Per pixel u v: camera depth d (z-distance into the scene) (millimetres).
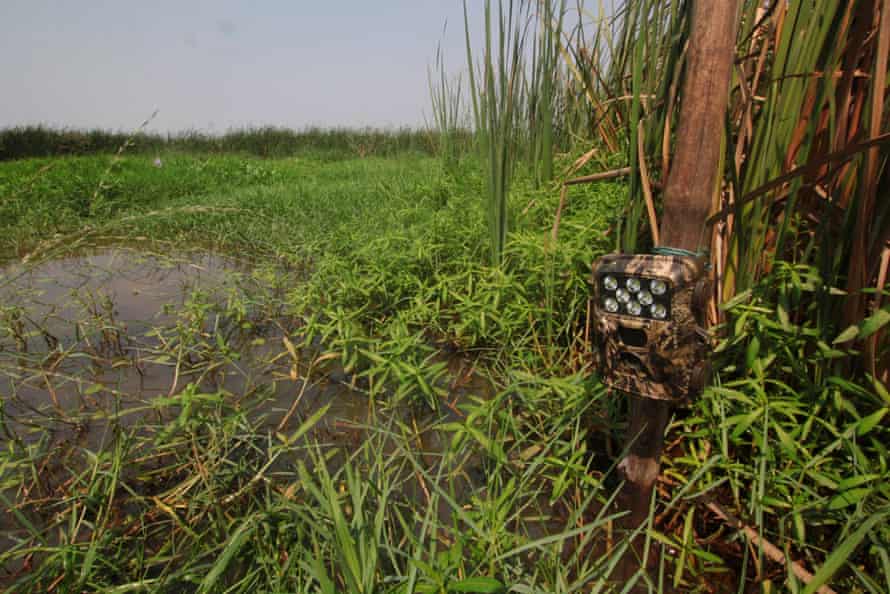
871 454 1394
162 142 15266
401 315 2430
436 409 1862
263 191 6297
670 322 1008
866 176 1216
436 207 4227
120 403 2105
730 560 1350
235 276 3236
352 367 2352
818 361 1459
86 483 1596
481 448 1700
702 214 1047
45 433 1829
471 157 5133
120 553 1370
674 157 1046
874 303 1360
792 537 1312
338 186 6430
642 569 1107
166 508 1441
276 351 2557
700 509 1453
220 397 1716
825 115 1439
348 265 2990
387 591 1002
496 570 1190
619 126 2895
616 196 2570
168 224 5230
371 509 1451
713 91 973
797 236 1637
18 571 1330
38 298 3301
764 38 1530
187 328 2572
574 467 1390
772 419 1377
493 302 2295
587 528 1119
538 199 2945
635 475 1277
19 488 1617
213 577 1111
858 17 1263
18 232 5023
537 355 2154
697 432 1477
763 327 1465
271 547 1292
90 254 4465
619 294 1058
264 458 1758
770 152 1444
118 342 2639
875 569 1208
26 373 2352
